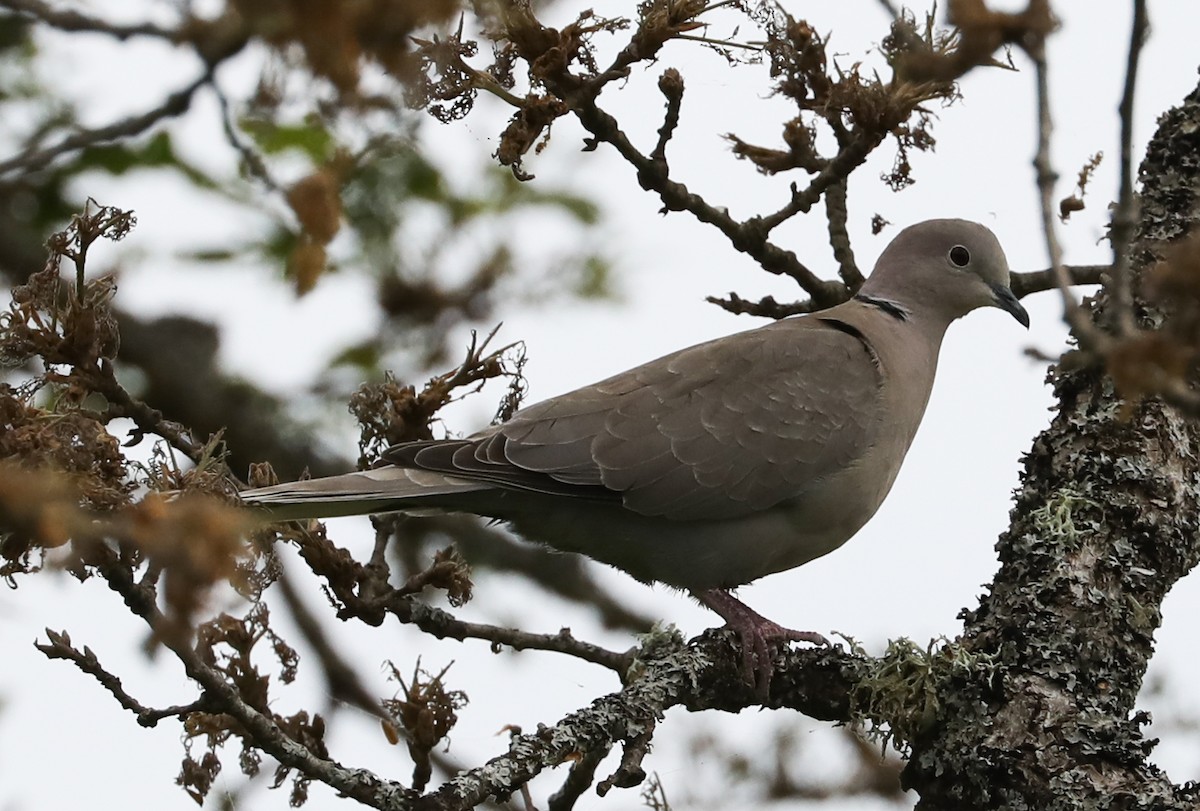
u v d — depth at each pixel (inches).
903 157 401.4
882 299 470.3
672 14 361.4
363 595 379.2
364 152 400.8
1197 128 400.2
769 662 383.2
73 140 349.1
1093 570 358.9
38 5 291.1
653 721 350.0
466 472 393.4
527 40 352.8
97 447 273.3
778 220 416.5
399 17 214.8
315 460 553.0
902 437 448.1
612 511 420.2
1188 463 372.5
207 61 286.5
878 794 500.7
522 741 328.8
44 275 327.9
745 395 424.5
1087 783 325.4
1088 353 221.6
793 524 429.4
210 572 207.5
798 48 392.5
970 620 370.6
